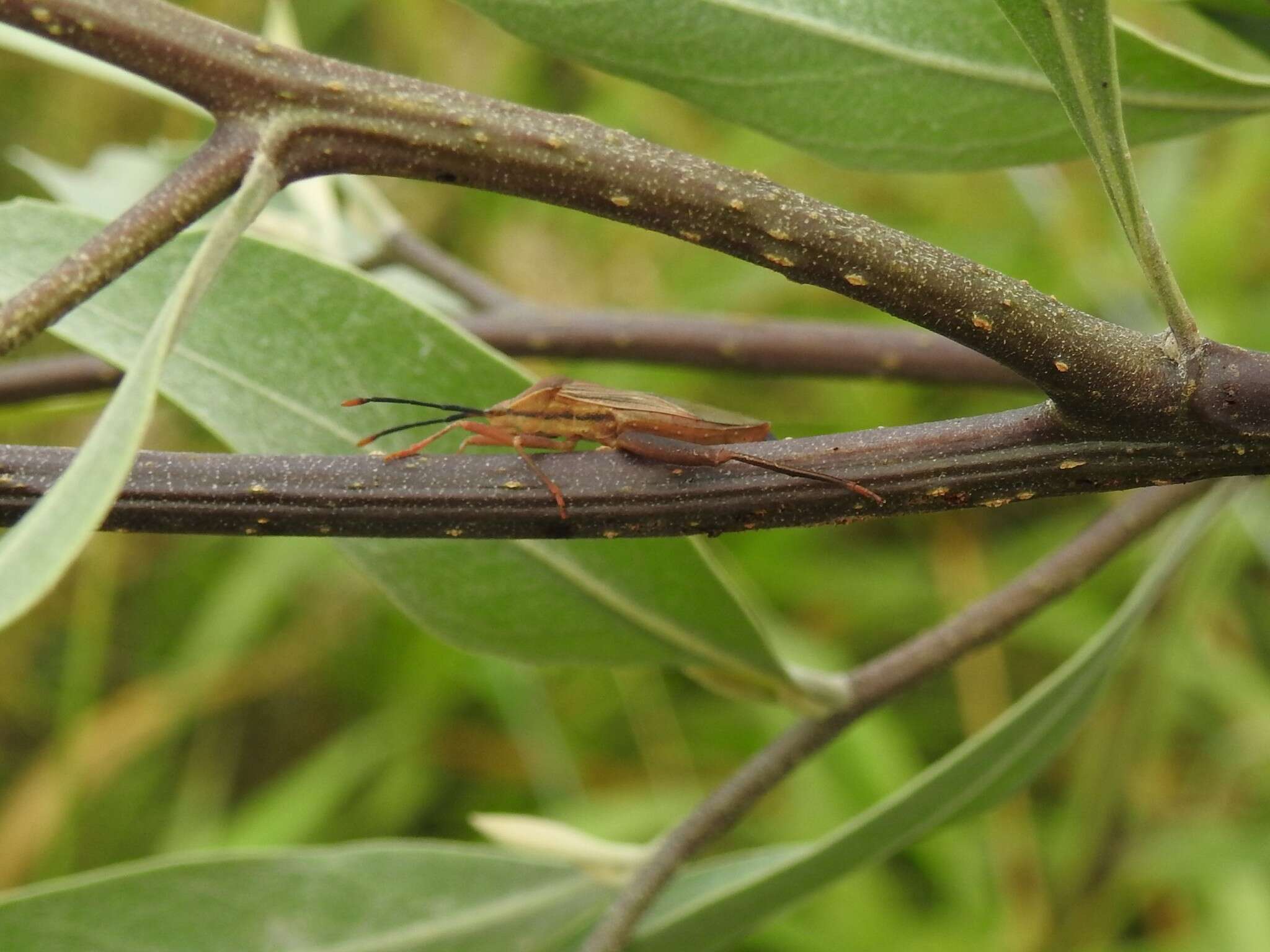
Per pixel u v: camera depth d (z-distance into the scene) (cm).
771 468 16
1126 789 33
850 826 20
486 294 27
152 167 30
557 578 20
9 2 14
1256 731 38
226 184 14
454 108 14
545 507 16
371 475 16
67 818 38
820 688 20
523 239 42
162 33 14
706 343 26
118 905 20
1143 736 32
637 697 42
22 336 14
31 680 44
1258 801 38
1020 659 43
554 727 42
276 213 27
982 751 21
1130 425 16
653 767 42
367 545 20
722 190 15
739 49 19
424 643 42
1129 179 15
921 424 16
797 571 43
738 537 43
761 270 44
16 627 45
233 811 45
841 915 38
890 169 20
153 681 44
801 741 20
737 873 21
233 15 44
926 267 15
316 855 21
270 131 14
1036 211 36
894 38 19
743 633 20
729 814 20
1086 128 15
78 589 45
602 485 16
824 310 44
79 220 19
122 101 45
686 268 44
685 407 16
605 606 20
